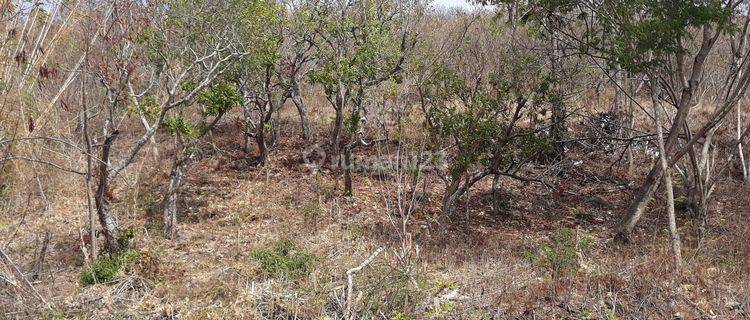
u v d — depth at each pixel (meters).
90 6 8.98
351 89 12.38
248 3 10.41
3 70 8.30
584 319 6.14
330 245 9.12
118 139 16.34
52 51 9.38
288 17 13.19
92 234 8.30
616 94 13.98
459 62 11.29
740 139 11.01
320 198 12.23
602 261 7.84
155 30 9.40
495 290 6.93
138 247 9.05
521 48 10.74
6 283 7.03
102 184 8.44
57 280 7.96
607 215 11.95
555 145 12.37
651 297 6.44
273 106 14.51
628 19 8.09
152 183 13.41
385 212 11.78
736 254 8.55
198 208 12.04
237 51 9.92
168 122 9.45
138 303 6.67
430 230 10.61
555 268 7.31
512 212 12.16
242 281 7.24
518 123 13.46
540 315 6.25
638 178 13.72
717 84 16.03
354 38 12.23
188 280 7.41
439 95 10.12
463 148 10.27
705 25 8.23
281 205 12.13
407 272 6.60
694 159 10.39
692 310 6.29
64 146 10.88
